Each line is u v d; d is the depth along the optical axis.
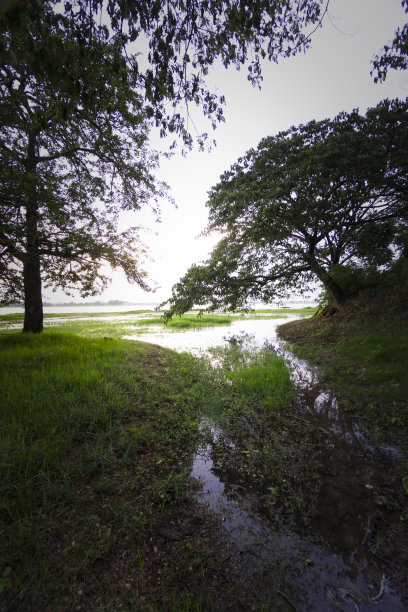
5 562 1.84
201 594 1.83
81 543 2.08
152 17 3.02
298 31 4.00
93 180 9.98
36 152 8.90
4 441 2.96
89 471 2.90
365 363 6.94
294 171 9.06
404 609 1.76
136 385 5.34
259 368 7.33
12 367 5.69
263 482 3.08
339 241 12.95
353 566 2.07
